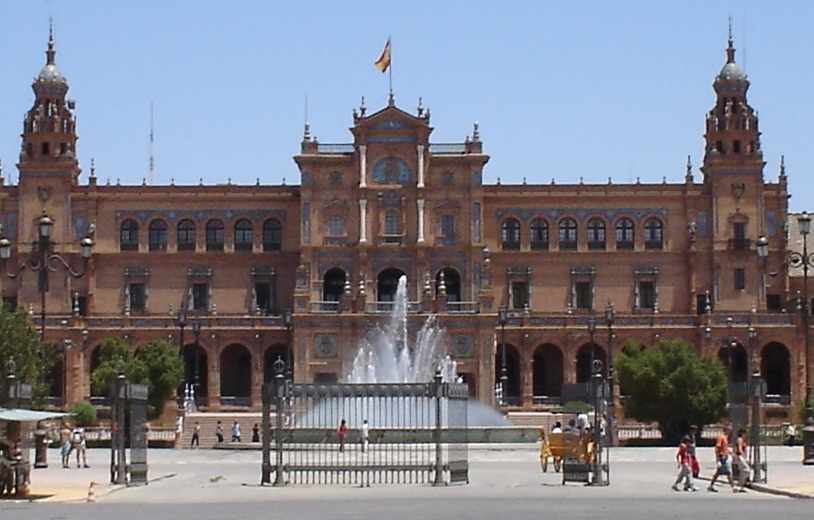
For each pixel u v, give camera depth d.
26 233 152.25
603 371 148.88
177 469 80.62
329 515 47.56
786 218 155.75
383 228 149.75
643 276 154.38
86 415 119.00
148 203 154.25
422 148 149.50
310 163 149.75
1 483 57.78
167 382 125.75
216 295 154.00
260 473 75.69
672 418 114.56
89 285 152.50
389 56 150.00
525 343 146.88
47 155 153.12
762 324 146.75
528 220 154.75
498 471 75.69
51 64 155.38
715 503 53.38
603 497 56.47
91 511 50.31
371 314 143.88
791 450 101.38
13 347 98.12
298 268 148.50
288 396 64.69
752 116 154.88
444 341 143.38
